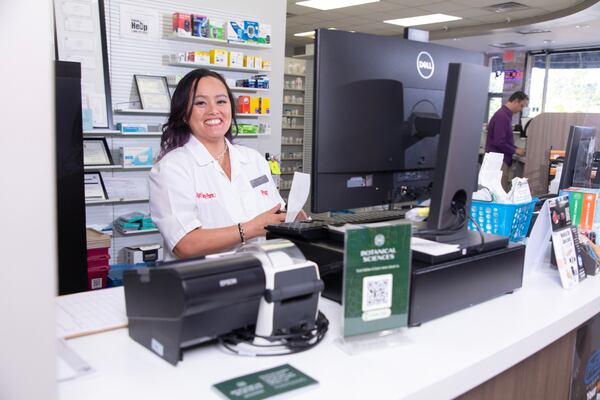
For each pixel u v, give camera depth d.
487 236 1.50
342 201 1.50
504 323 1.30
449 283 1.30
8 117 0.71
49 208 0.74
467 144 1.36
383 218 1.61
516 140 8.68
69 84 2.84
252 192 2.30
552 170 4.20
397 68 1.52
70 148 2.88
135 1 4.86
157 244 5.07
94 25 4.55
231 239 1.94
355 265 1.10
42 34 0.72
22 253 0.75
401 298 1.17
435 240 1.40
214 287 1.00
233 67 5.27
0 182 0.73
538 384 1.44
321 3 9.04
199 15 5.02
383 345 1.13
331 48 1.38
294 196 1.51
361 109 1.46
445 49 1.64
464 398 1.17
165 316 1.01
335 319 1.27
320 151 1.42
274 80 5.90
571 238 1.69
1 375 0.79
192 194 2.07
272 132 5.97
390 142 1.55
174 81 5.01
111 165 4.60
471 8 8.86
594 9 8.02
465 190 1.41
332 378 0.98
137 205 5.04
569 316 1.39
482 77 1.34
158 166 2.11
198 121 2.15
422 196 1.70
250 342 1.09
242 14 5.54
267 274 1.08
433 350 1.12
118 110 4.72
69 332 1.14
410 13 9.54
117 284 3.87
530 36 10.73
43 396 0.76
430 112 1.64
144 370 0.99
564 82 12.25
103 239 3.77
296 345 1.08
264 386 0.92
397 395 0.92
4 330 0.77
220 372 0.99
